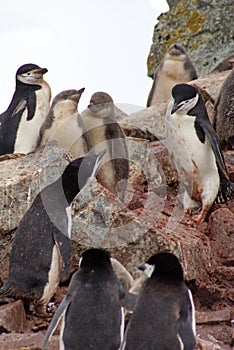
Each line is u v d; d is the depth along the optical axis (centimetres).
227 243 1435
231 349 1187
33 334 1180
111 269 1055
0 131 2008
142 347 966
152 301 1002
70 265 1263
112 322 1008
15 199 1426
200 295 1325
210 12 2656
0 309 1231
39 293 1254
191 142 1525
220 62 2455
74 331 1000
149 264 1069
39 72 2019
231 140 1805
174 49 2352
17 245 1281
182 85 1544
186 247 1330
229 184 1538
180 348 964
